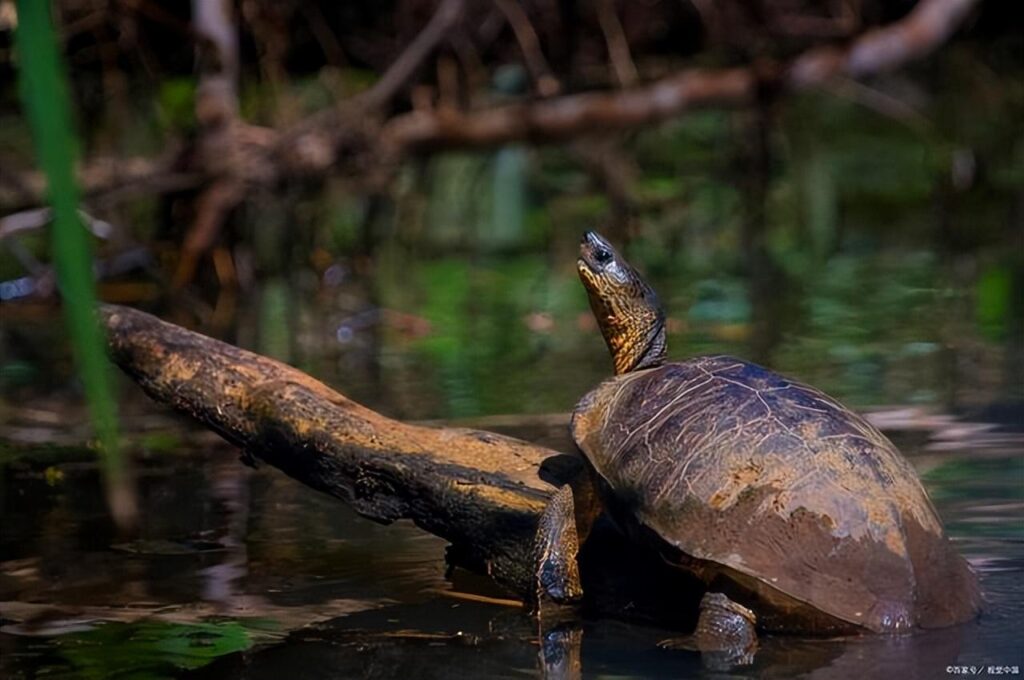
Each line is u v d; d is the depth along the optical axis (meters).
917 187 20.94
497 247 17.89
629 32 19.12
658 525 4.95
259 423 6.67
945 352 11.28
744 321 12.84
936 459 7.66
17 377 11.05
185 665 4.74
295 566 6.23
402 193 17.48
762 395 5.28
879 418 8.88
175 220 15.73
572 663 4.64
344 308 14.26
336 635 5.11
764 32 19.09
